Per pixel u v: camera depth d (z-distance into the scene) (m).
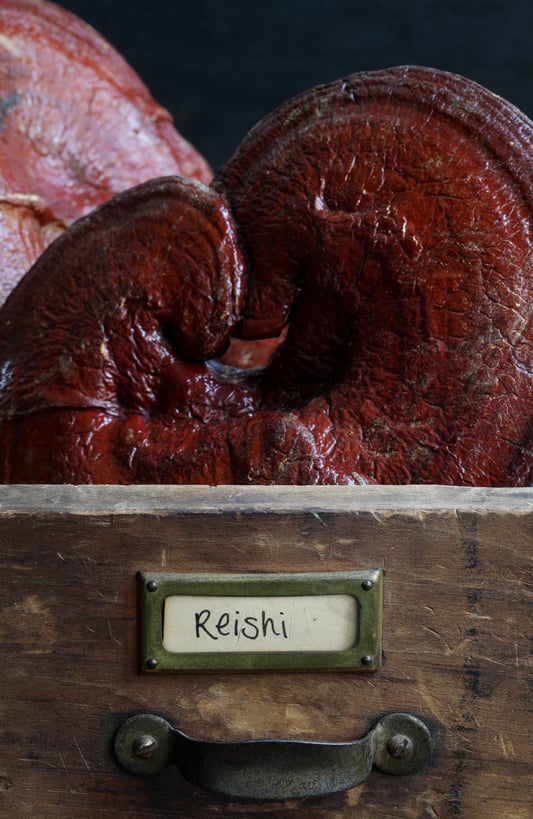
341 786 0.88
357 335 1.12
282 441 1.11
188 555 0.86
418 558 0.87
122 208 1.18
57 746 0.89
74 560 0.86
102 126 1.76
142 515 0.85
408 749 0.90
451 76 1.10
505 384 1.07
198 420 1.18
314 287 1.14
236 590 0.86
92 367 1.18
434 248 1.08
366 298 1.11
